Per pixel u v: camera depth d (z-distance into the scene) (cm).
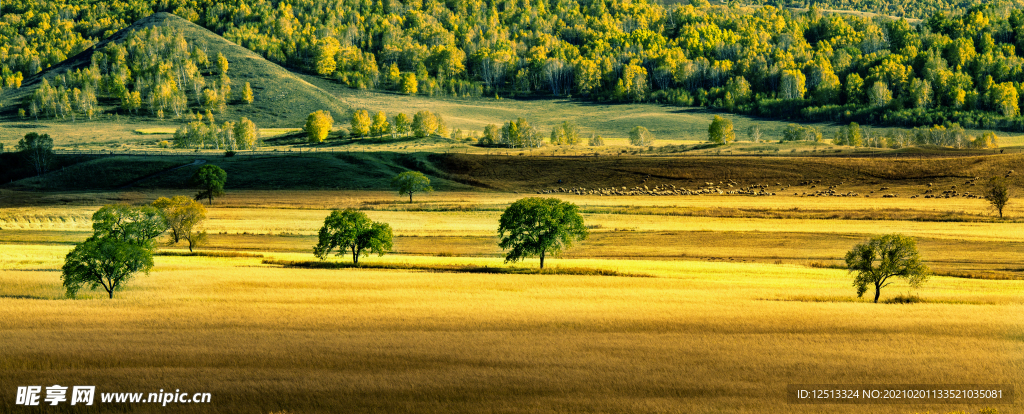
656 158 16175
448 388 2597
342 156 16988
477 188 14925
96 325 3478
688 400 2522
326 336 3288
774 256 6931
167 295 4431
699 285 5000
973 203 11231
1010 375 2825
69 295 4444
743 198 12569
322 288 4756
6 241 7675
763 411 2425
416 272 5584
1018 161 13750
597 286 4909
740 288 4869
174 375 2716
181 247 7456
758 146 18875
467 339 3259
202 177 12144
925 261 6544
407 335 3325
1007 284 5331
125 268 4625
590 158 16550
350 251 7144
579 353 3039
